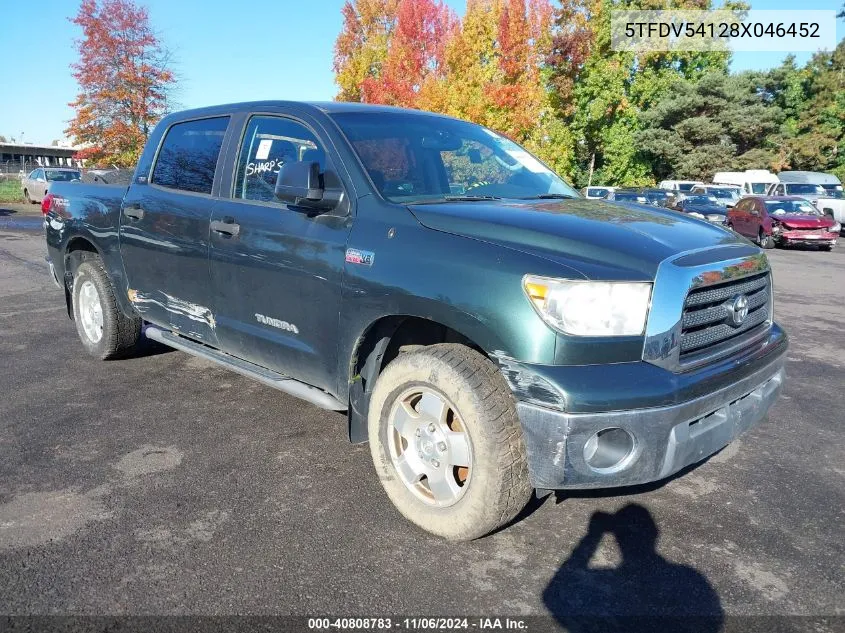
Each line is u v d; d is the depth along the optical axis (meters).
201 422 4.43
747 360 3.10
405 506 3.17
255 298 3.84
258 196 3.92
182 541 3.00
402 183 3.53
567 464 2.62
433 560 2.90
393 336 3.46
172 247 4.41
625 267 2.71
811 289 11.65
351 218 3.36
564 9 34.62
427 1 28.73
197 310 4.32
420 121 4.11
